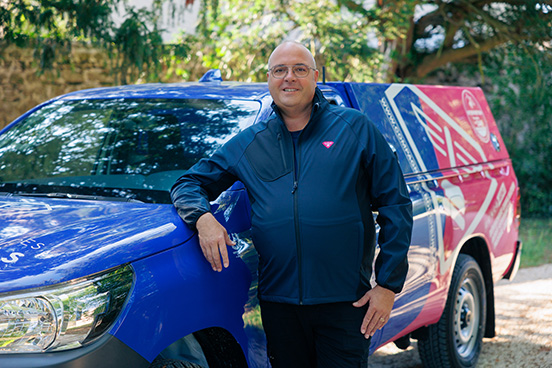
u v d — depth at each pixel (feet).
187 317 8.39
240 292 9.37
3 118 35.37
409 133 14.61
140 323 7.83
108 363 7.48
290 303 9.13
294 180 9.07
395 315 12.95
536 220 43.70
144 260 8.15
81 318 7.40
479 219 16.08
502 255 17.54
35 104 35.76
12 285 7.21
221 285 9.04
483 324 16.83
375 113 13.83
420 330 15.28
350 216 8.98
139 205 9.63
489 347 18.20
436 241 14.11
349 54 32.71
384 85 14.61
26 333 7.19
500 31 40.60
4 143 12.49
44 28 25.61
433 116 15.81
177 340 9.07
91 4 25.38
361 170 9.20
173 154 11.02
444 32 44.37
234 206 9.78
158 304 8.06
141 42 26.58
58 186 10.87
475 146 17.13
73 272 7.50
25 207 9.44
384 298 9.10
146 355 7.82
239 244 9.57
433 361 15.49
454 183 15.42
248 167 9.34
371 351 12.59
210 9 29.07
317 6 32.68
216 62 33.86
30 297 7.22
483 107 18.63
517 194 18.54
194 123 11.43
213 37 33.53
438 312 14.70
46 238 8.09
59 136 12.13
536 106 45.42
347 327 9.22
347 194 9.02
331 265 8.99
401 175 9.35
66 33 26.71
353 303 9.16
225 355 9.46
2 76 35.24
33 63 27.50
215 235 8.68
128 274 7.93
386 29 35.40
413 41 45.16
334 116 9.30
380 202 9.30
